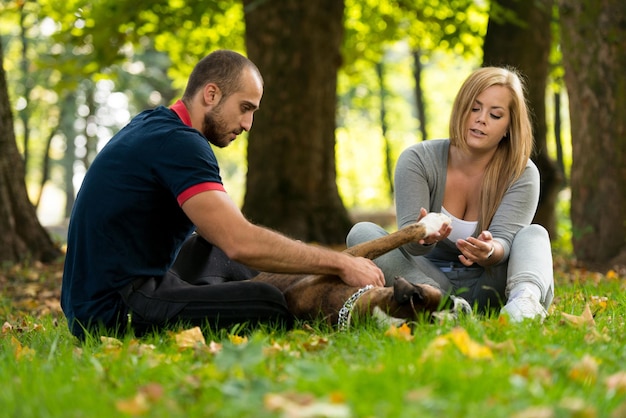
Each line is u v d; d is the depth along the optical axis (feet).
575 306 16.39
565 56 35.40
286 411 7.77
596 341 12.01
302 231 44.45
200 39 60.85
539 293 14.37
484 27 54.90
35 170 164.55
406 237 14.43
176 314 13.84
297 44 45.06
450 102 129.08
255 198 45.39
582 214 35.04
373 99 118.62
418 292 12.80
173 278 14.51
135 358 10.89
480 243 14.67
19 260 33.14
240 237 13.67
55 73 98.84
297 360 10.69
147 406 8.48
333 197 46.01
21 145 139.64
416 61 83.92
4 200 33.27
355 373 9.14
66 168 130.41
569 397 8.56
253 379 8.93
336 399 8.13
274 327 14.08
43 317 21.07
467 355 10.23
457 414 7.86
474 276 16.02
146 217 14.08
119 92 108.37
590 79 34.60
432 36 57.52
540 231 15.35
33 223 34.45
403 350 10.46
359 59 64.03
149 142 13.99
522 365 9.73
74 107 111.45
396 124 135.13
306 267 13.88
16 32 99.55
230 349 9.59
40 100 107.86
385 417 7.72
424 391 8.32
